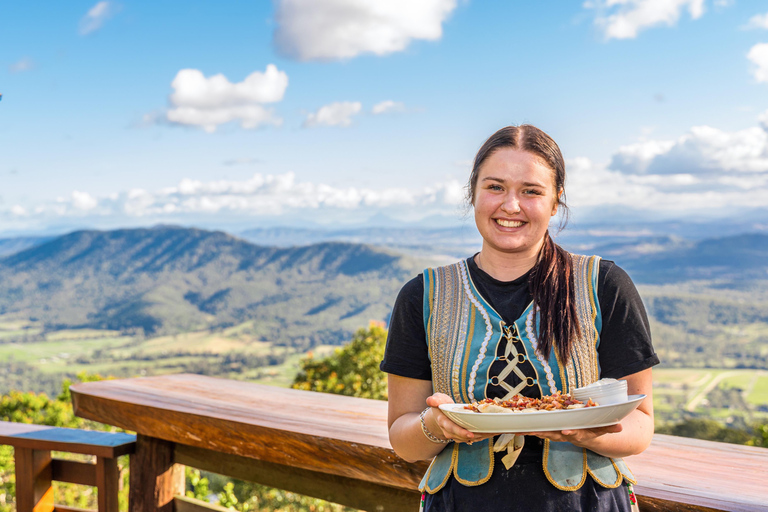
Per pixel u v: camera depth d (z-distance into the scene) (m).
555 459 1.05
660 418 86.75
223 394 2.02
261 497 5.83
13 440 1.97
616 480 1.08
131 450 1.94
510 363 1.07
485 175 1.11
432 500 1.14
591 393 0.96
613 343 1.07
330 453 1.54
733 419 85.81
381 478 1.48
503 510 1.05
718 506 1.16
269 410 1.82
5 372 147.62
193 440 1.76
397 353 1.18
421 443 1.10
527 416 0.93
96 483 1.95
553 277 1.09
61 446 1.93
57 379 137.62
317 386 7.24
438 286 1.16
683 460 1.44
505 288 1.12
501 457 1.07
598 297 1.07
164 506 1.92
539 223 1.09
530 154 1.08
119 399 1.91
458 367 1.10
